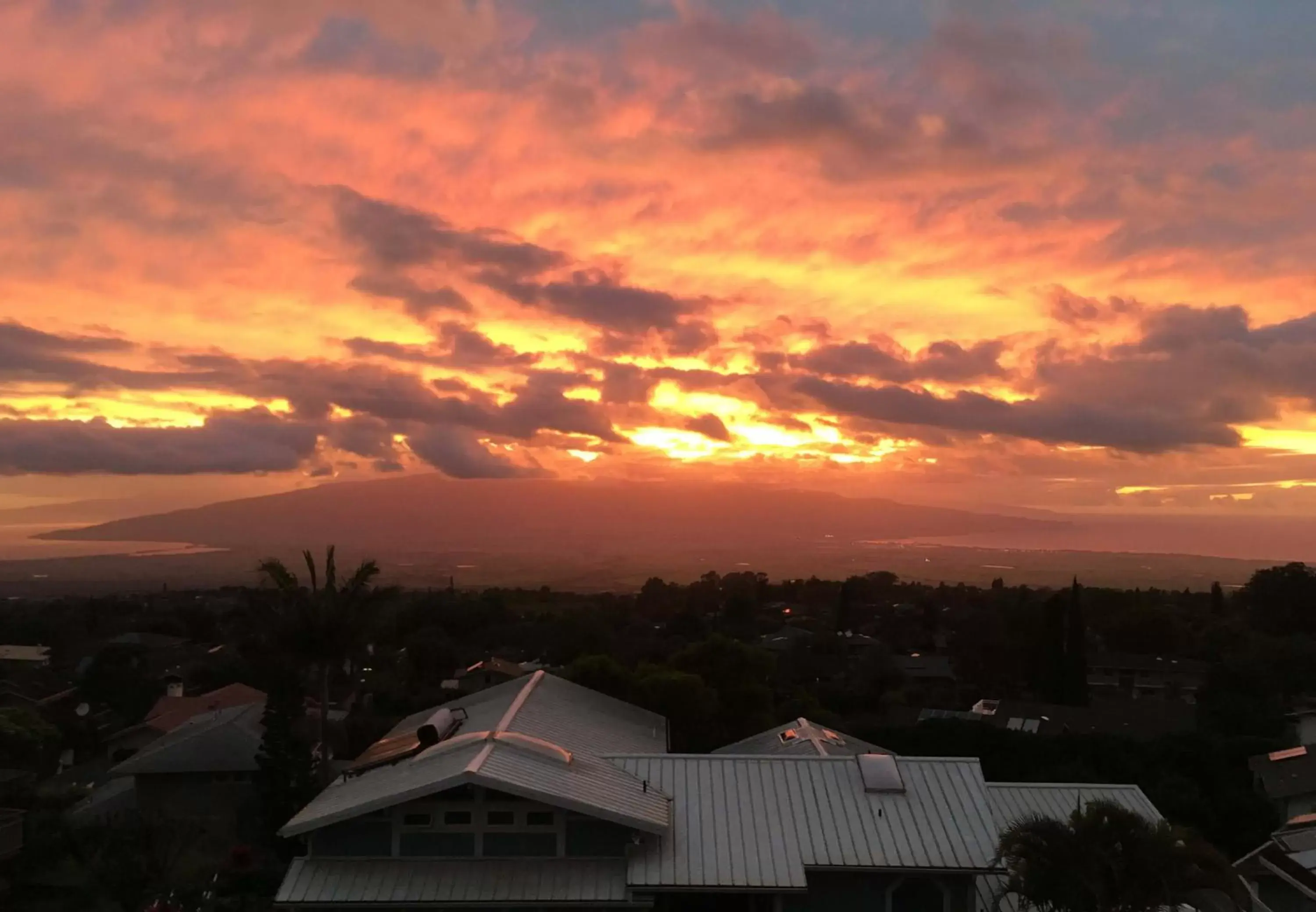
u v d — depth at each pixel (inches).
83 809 1259.8
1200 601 4382.4
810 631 3767.2
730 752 1114.7
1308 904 888.9
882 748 1423.5
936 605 4702.3
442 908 653.9
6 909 897.5
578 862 685.3
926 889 697.6
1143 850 579.2
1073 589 2615.7
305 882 662.5
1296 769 1376.7
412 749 807.7
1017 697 2691.9
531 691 1029.2
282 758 1118.4
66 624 3912.4
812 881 699.4
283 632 1138.0
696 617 3671.3
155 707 2082.9
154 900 874.8
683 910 711.7
